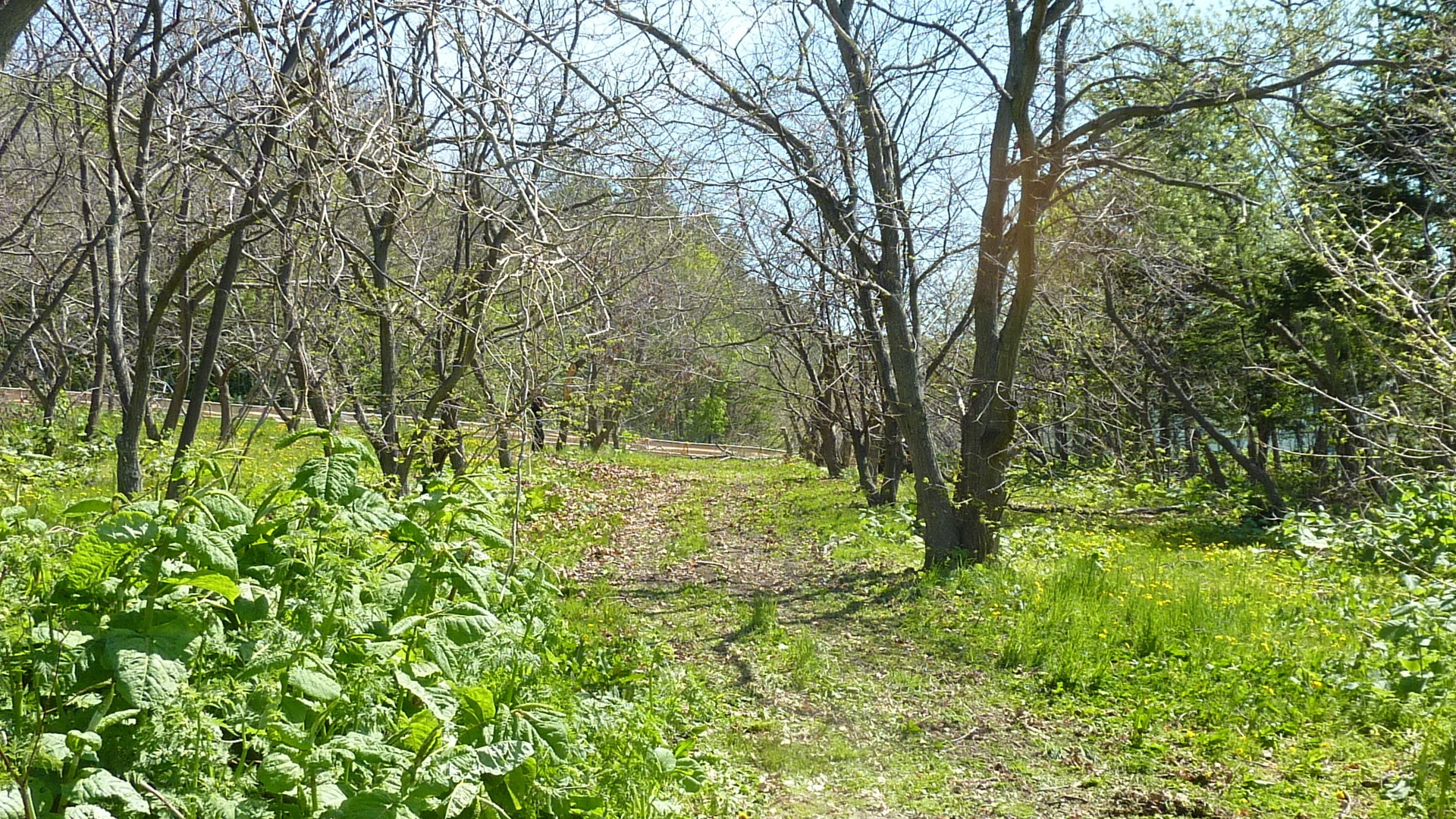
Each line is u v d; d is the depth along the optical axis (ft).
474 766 10.85
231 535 12.21
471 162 24.54
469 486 18.17
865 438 61.82
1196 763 19.12
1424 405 38.37
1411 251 41.88
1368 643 24.86
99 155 32.42
